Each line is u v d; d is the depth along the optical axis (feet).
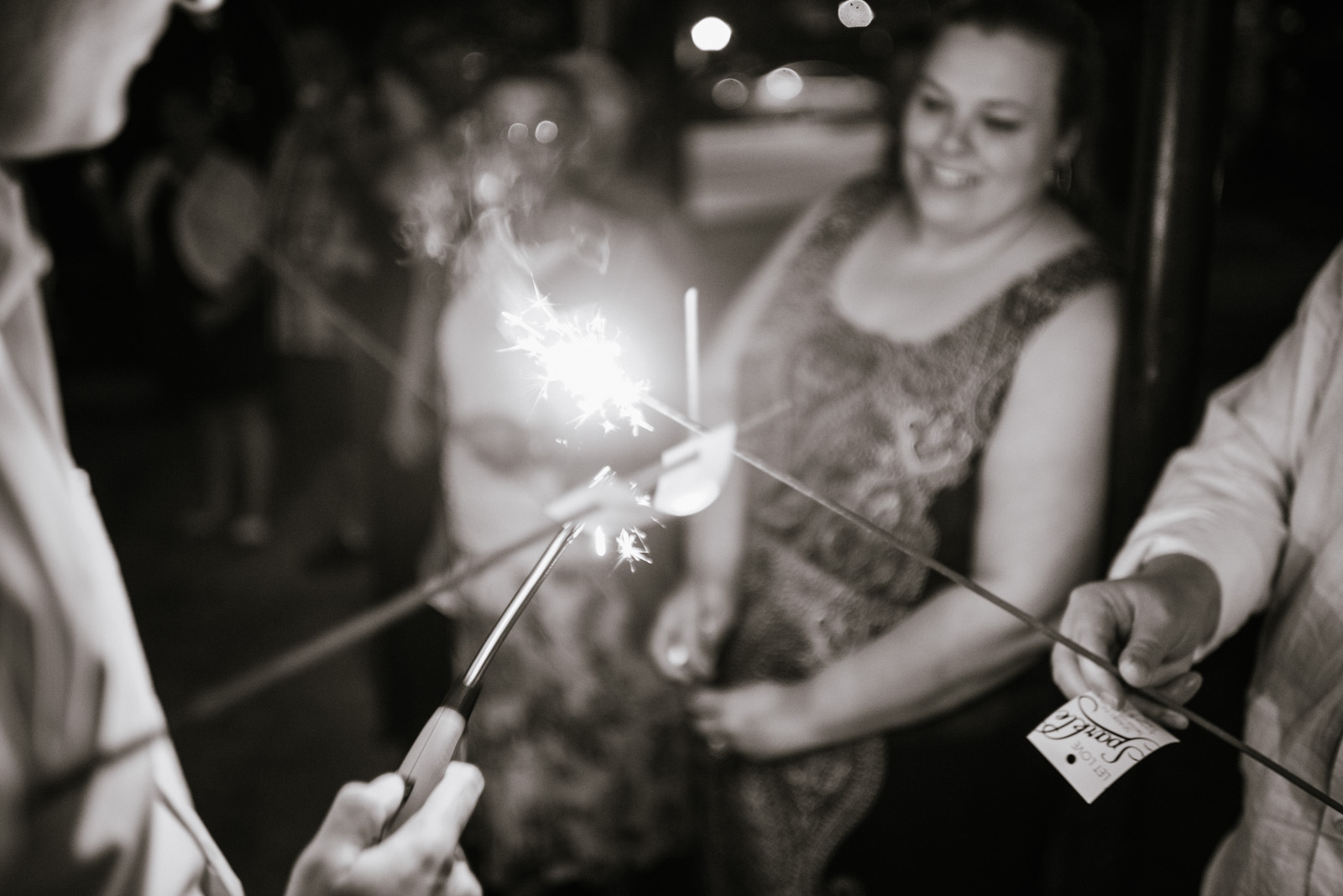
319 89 12.19
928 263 5.47
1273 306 22.25
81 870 2.23
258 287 14.20
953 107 5.11
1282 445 4.12
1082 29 5.06
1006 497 5.11
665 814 7.79
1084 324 5.03
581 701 7.52
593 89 7.78
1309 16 33.35
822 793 5.64
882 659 5.32
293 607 12.95
